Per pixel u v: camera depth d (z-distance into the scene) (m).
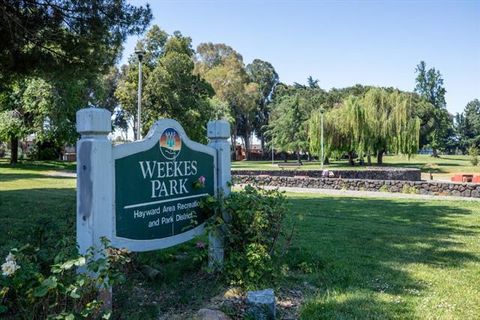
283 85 65.44
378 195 13.72
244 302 3.41
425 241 6.20
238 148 62.16
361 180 15.87
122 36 8.11
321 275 4.28
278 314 3.23
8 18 6.82
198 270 4.21
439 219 8.44
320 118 31.56
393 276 4.35
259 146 79.00
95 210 2.97
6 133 26.81
